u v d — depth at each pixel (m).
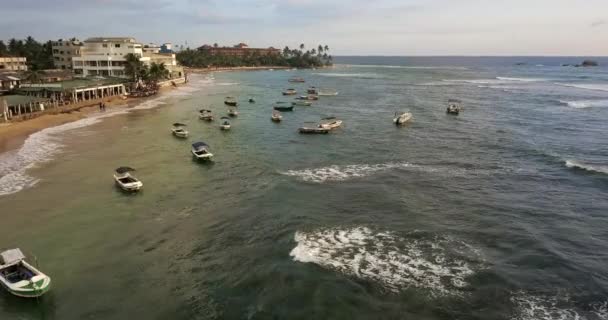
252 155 63.38
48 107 95.94
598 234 37.22
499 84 195.50
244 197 45.50
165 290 29.00
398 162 59.28
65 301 27.73
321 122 85.56
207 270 31.36
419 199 44.94
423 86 185.62
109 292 28.73
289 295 28.16
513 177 52.41
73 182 49.88
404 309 26.84
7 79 115.06
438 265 31.80
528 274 30.78
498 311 26.75
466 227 38.28
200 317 26.30
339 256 32.97
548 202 44.25
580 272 31.14
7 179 50.53
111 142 70.31
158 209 42.38
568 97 138.75
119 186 48.41
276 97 141.88
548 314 26.50
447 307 27.08
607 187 48.59
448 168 56.31
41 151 63.22
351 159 61.06
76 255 33.28
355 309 26.81
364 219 39.72
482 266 31.73
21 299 27.66
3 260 29.83
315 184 49.59
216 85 188.38
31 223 38.78
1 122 79.50
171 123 89.06
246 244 35.12
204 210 42.09
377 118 98.19
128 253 33.75
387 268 31.31
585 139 74.00
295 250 33.84
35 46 195.12
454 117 98.50
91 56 150.88
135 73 139.50
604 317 26.27
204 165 57.78
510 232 37.28
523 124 89.00
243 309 26.97
